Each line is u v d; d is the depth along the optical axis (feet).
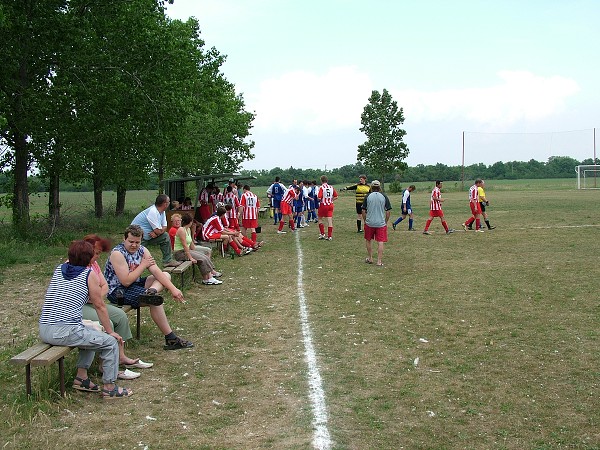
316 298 32.76
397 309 30.09
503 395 18.74
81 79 64.54
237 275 40.52
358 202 67.87
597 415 17.24
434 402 18.22
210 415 17.39
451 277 38.60
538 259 45.47
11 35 59.21
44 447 15.31
